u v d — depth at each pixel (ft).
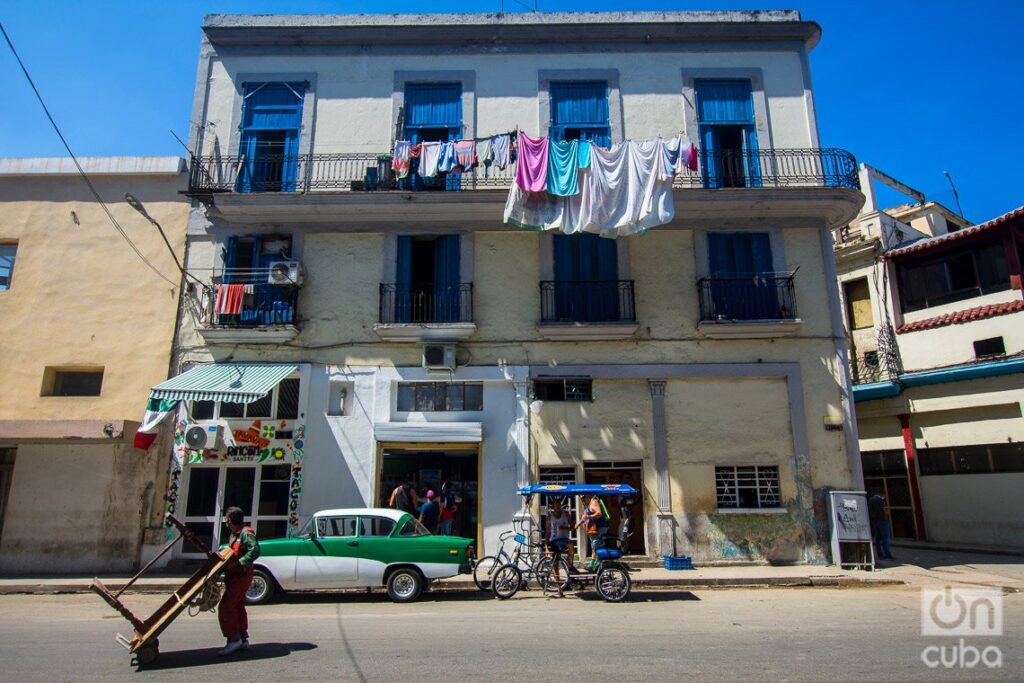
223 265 51.06
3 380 49.21
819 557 46.14
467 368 49.06
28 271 51.11
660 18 55.83
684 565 44.55
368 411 48.47
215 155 52.95
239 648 22.86
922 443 63.77
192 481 47.70
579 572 35.70
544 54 54.95
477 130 53.42
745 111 54.19
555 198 47.03
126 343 49.93
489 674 19.83
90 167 52.54
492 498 47.16
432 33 54.85
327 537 35.01
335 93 54.34
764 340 49.67
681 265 50.70
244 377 46.39
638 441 48.06
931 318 65.92
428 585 36.14
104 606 34.63
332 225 51.62
